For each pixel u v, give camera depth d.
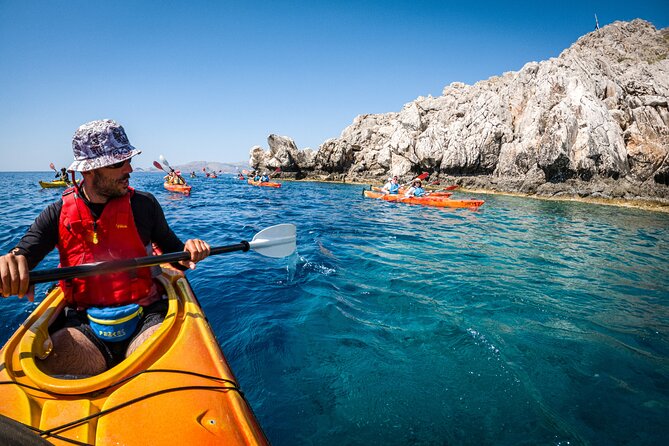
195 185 32.12
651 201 19.22
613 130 23.53
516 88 30.42
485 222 11.70
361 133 41.72
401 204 16.36
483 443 2.37
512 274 5.96
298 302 4.48
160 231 2.44
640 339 3.86
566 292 5.21
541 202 20.88
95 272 1.92
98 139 1.98
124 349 2.19
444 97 36.91
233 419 1.64
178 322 2.28
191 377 1.82
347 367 3.17
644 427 2.55
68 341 2.00
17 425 1.14
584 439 2.43
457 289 5.13
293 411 2.60
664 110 22.89
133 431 1.48
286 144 44.06
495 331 3.92
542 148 24.89
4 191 22.30
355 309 4.34
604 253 7.83
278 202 17.25
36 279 1.73
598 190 22.00
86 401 1.61
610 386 3.02
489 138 29.16
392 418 2.57
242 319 3.96
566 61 27.30
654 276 6.14
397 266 6.15
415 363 3.27
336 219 11.63
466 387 2.95
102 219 2.09
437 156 31.11
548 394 2.89
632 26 39.19
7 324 3.71
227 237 8.47
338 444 2.32
